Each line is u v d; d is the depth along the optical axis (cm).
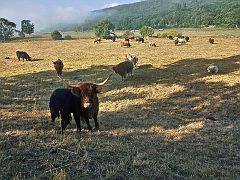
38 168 873
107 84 2442
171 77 2683
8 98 1970
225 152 1112
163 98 1980
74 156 955
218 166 970
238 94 2041
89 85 1205
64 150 989
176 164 951
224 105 1797
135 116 1584
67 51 5525
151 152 1040
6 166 862
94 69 3272
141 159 961
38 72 3159
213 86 2288
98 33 11044
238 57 3800
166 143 1158
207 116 1611
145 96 2038
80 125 1257
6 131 1227
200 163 982
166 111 1700
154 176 860
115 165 899
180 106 1798
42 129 1262
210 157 1066
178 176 872
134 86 2339
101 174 855
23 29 17038
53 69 3344
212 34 10825
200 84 2367
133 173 867
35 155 957
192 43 6494
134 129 1335
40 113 1575
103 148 1029
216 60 3612
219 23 19262
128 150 1030
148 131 1318
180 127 1410
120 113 1639
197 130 1377
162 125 1436
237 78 2528
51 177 813
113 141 1127
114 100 1952
